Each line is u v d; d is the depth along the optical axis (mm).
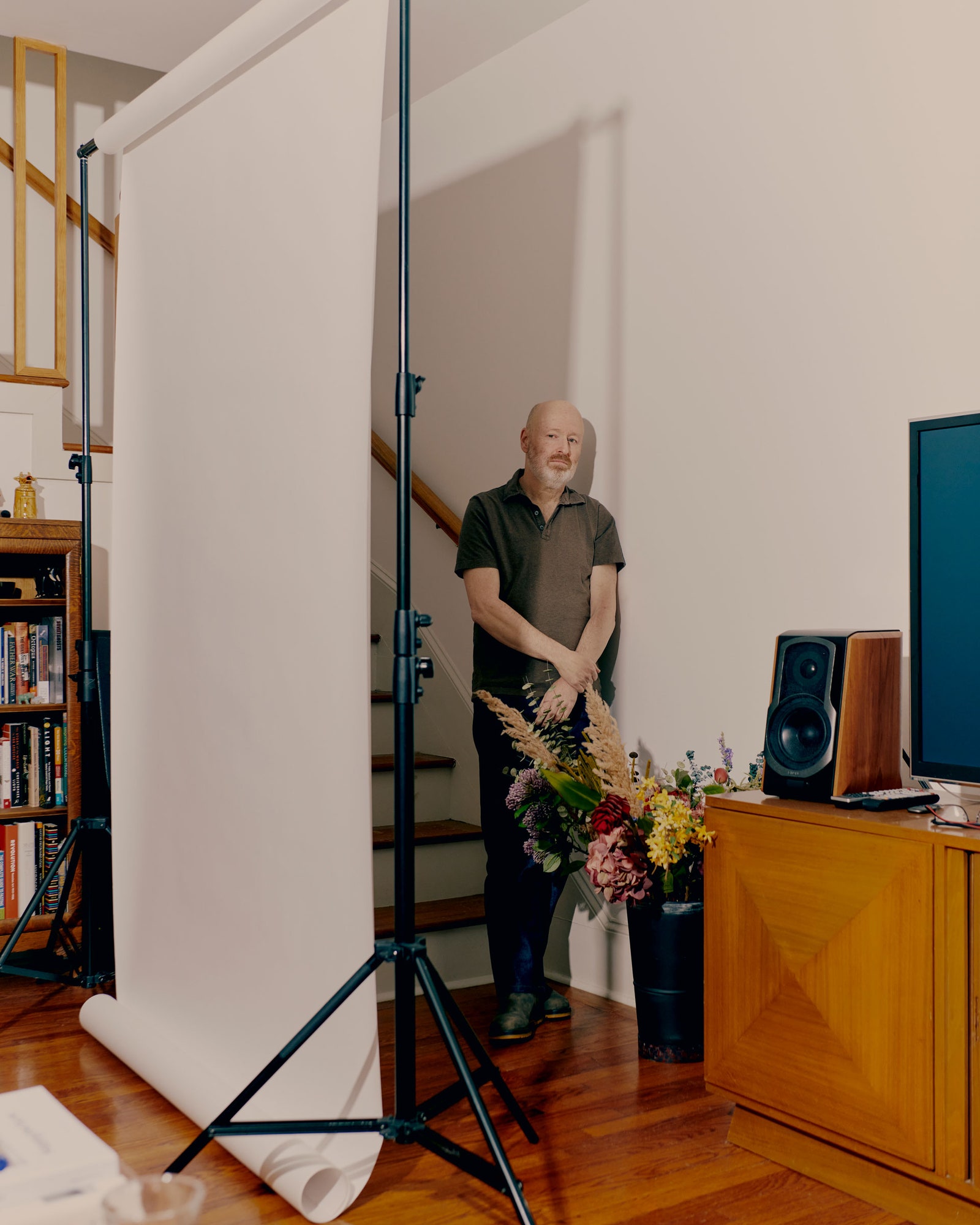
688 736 2703
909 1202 1746
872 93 2270
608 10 2941
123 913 2646
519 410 3266
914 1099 1697
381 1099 1846
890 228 2236
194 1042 2330
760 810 1964
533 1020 2635
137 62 3834
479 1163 1670
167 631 2469
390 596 3855
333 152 1975
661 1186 1846
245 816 2186
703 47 2664
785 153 2459
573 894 3023
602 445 2969
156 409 2514
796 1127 1883
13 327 3982
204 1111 2025
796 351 2438
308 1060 1992
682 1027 2408
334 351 1954
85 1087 2289
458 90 3527
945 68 2131
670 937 2395
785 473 2461
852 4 2307
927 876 1693
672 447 2752
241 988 2189
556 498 2873
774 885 1933
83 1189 959
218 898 2271
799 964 1881
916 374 2189
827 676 1981
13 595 3107
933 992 1681
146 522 2553
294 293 2061
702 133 2668
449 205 3566
